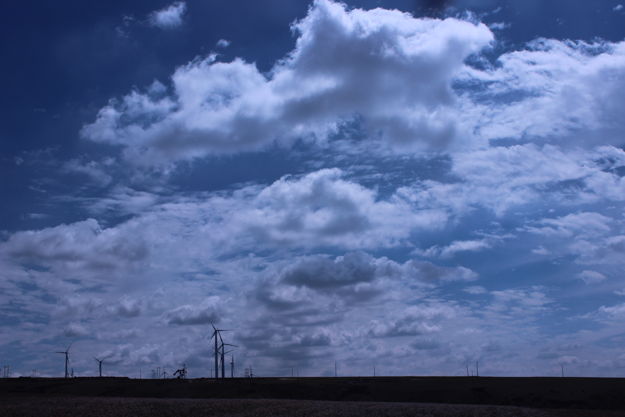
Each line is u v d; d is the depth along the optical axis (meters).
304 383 141.12
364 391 131.12
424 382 139.50
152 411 93.38
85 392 135.00
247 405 100.06
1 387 140.62
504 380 137.38
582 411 100.25
